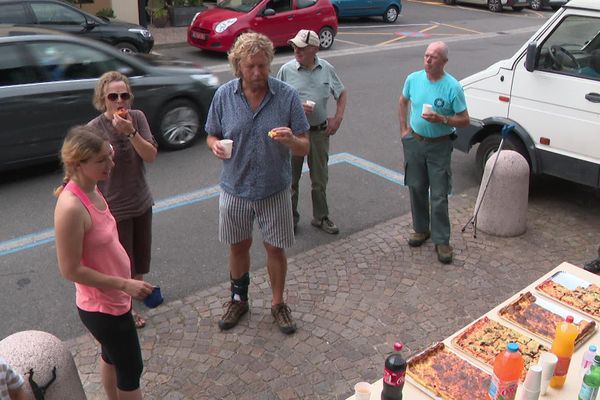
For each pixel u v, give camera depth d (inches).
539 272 197.3
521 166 213.3
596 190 265.4
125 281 111.3
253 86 141.0
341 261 204.2
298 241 218.2
